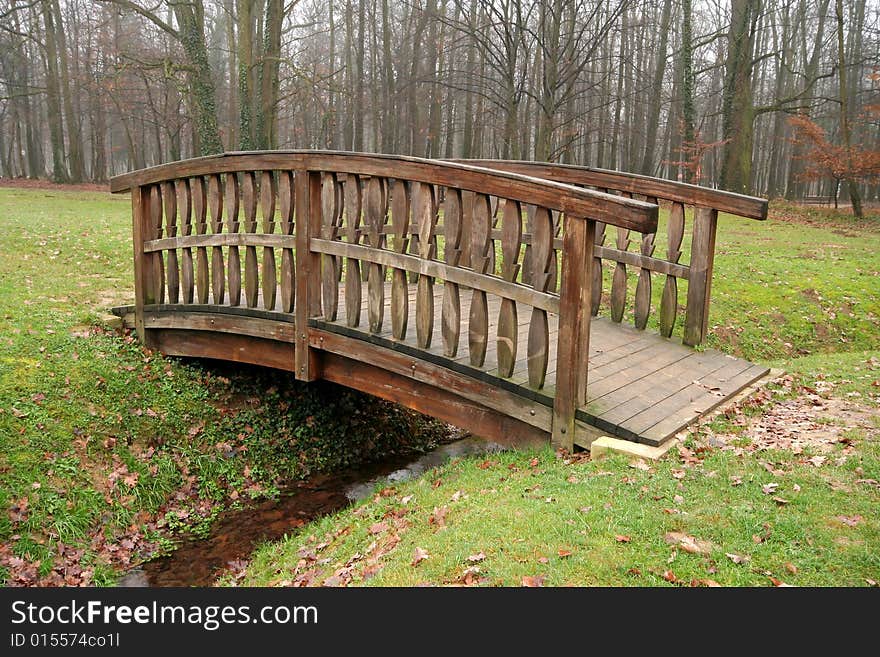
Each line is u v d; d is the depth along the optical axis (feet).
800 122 79.77
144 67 74.49
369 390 20.84
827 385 20.93
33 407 20.84
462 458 18.71
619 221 14.42
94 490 19.38
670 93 125.39
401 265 18.99
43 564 16.49
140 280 26.89
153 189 26.35
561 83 65.10
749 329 32.24
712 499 12.68
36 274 33.30
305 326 21.67
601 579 10.49
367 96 132.87
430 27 104.06
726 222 65.92
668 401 17.38
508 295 16.83
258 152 22.04
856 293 36.96
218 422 24.49
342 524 16.46
